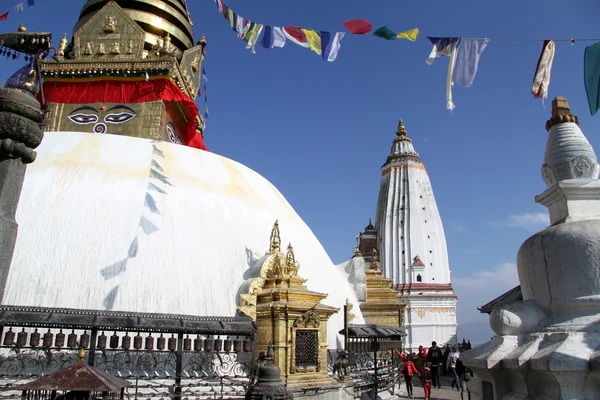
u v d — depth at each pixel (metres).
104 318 12.24
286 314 14.85
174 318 13.14
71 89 25.50
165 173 18.55
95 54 26.25
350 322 19.77
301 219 24.23
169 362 14.02
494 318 6.00
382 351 22.30
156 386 12.41
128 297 14.12
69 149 18.64
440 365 29.30
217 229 17.50
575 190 6.26
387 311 24.73
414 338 63.12
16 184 7.34
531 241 6.21
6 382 12.05
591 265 5.51
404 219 68.69
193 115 28.22
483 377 6.17
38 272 13.91
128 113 24.94
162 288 14.66
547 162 6.79
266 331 14.91
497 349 5.77
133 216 16.12
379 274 26.47
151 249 15.41
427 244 67.38
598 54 9.19
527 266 6.25
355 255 26.27
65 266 14.19
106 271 14.36
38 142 7.63
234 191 20.14
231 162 22.72
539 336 5.51
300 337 15.12
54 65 25.39
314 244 22.50
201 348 13.52
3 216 7.04
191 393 12.64
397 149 74.12
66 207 15.80
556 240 5.77
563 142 6.64
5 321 11.23
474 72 13.09
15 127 7.18
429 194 70.94
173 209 17.16
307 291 15.87
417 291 64.62
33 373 12.55
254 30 16.31
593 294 5.46
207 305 15.15
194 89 29.17
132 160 18.67
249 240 18.05
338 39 15.55
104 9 26.97
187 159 20.34
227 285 16.02
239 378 14.55
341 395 15.35
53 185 16.50
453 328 64.62
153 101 25.05
